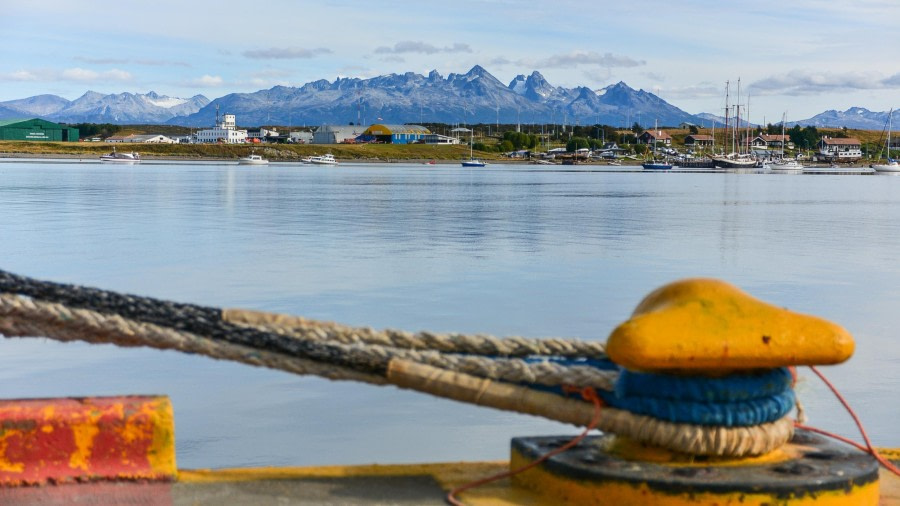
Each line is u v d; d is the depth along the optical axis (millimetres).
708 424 3102
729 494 2904
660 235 21641
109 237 19031
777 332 2984
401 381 3270
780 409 3156
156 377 7891
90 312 3119
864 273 14711
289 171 96625
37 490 3098
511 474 3359
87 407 3197
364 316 10312
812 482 2941
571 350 3484
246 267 14406
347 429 6512
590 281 13352
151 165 116625
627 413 3193
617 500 3012
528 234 21406
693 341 2947
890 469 3391
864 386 7660
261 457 5898
